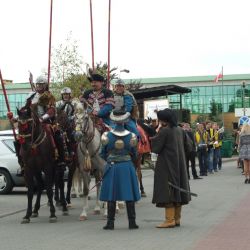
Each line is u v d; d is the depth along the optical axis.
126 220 12.44
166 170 10.94
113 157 11.09
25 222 12.17
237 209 13.68
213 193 17.56
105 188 11.06
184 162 11.18
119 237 10.06
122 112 11.19
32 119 11.91
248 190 18.52
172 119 11.10
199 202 15.16
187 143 11.53
